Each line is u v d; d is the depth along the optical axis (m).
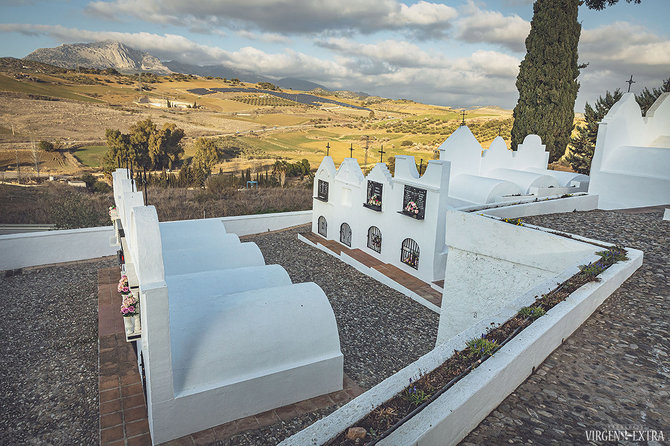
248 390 7.45
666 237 10.44
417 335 11.18
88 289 14.16
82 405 8.25
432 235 13.98
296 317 8.09
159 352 6.43
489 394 4.11
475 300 9.21
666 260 8.64
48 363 9.74
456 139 17.61
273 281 10.00
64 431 7.49
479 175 18.88
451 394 3.82
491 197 15.71
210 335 7.28
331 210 19.77
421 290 13.77
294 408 7.91
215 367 7.15
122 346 10.19
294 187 40.19
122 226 10.68
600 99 28.59
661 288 7.24
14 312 12.32
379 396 3.89
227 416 7.37
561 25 22.08
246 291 8.66
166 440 6.89
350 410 3.71
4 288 14.09
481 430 3.97
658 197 14.83
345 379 9.00
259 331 7.64
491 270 8.84
